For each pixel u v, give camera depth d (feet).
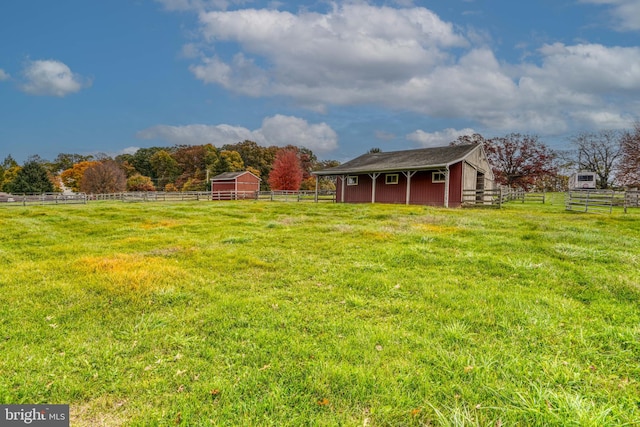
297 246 25.95
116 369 9.36
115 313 13.32
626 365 9.32
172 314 13.19
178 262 21.21
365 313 13.23
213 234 32.40
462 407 7.67
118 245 27.09
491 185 91.71
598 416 7.06
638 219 41.65
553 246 24.17
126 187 198.29
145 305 14.07
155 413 7.58
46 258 23.20
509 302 14.05
